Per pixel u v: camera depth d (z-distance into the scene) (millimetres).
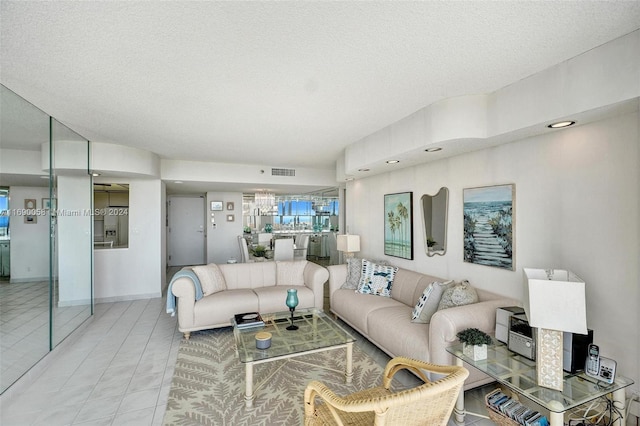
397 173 4246
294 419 2139
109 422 2084
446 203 3408
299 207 10250
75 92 2439
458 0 1366
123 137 3883
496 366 1944
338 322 4113
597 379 1742
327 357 3088
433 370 1666
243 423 2090
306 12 1459
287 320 3150
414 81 2244
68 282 3617
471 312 2359
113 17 1487
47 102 2660
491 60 1932
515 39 1691
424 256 3742
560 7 1412
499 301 2541
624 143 1929
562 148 2283
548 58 1905
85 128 3490
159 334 3652
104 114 2980
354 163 4133
